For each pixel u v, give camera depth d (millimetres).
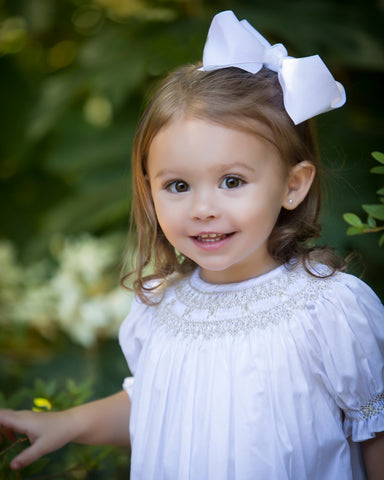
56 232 3389
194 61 3166
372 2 3141
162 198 1250
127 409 1523
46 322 3070
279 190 1248
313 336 1240
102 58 3314
